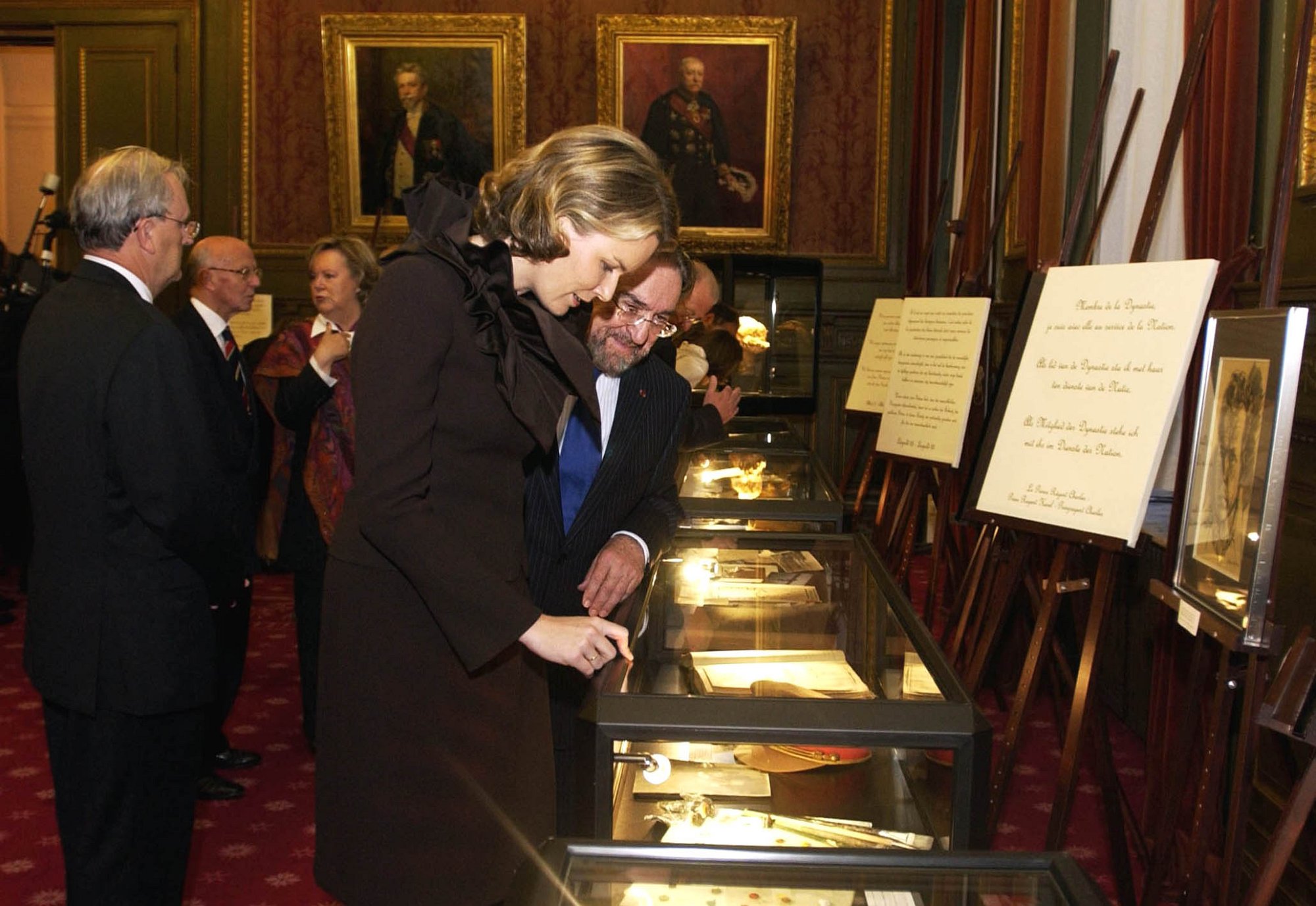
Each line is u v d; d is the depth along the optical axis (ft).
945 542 15.42
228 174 25.30
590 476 7.04
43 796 11.40
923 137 22.06
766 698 5.19
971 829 4.99
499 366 5.07
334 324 11.46
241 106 25.11
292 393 11.17
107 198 7.11
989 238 13.75
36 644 7.07
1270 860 5.50
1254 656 6.14
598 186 4.91
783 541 8.34
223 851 10.21
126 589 6.96
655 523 7.34
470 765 5.34
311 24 24.91
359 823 5.29
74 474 6.88
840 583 7.30
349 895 5.33
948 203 21.25
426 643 5.24
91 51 25.39
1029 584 10.66
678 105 24.40
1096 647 7.75
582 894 3.61
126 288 7.14
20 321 18.62
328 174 25.13
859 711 5.09
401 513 4.90
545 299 5.29
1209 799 6.84
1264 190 9.45
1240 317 6.50
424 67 24.38
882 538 14.90
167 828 7.42
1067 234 9.66
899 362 14.28
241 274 10.64
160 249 7.29
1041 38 14.76
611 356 6.57
